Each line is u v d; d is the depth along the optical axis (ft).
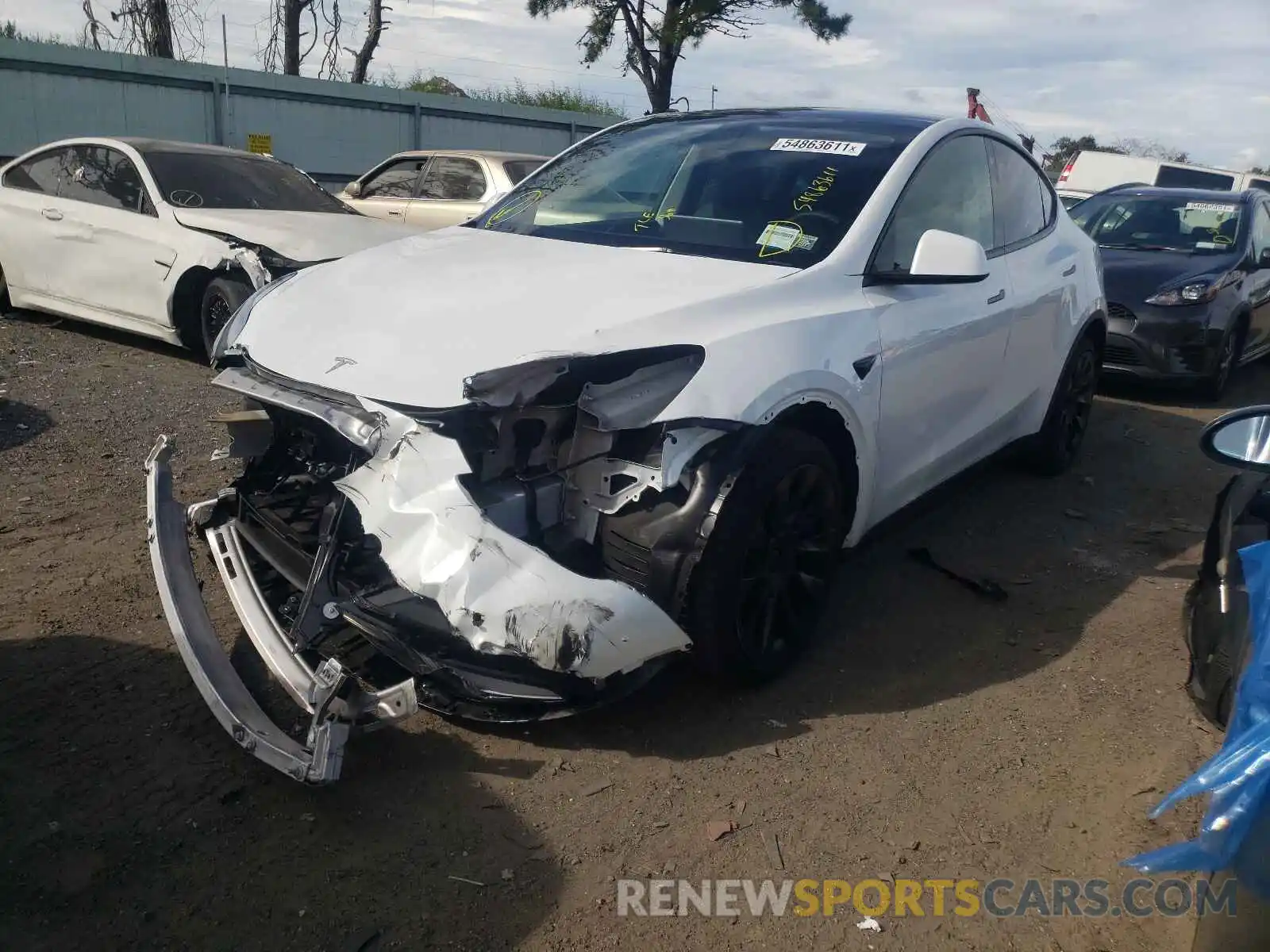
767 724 10.27
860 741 10.07
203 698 9.67
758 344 9.76
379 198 35.65
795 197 12.27
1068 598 13.58
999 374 14.57
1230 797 5.50
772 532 10.12
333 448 10.32
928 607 13.11
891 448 11.90
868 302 11.28
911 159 12.65
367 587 9.22
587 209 13.28
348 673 8.68
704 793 9.19
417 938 7.45
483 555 8.50
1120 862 8.38
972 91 39.04
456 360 9.12
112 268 24.38
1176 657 12.01
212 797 8.82
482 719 9.32
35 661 10.68
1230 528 8.63
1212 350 25.02
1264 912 5.48
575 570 9.16
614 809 8.94
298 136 66.90
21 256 26.43
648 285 10.41
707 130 14.20
